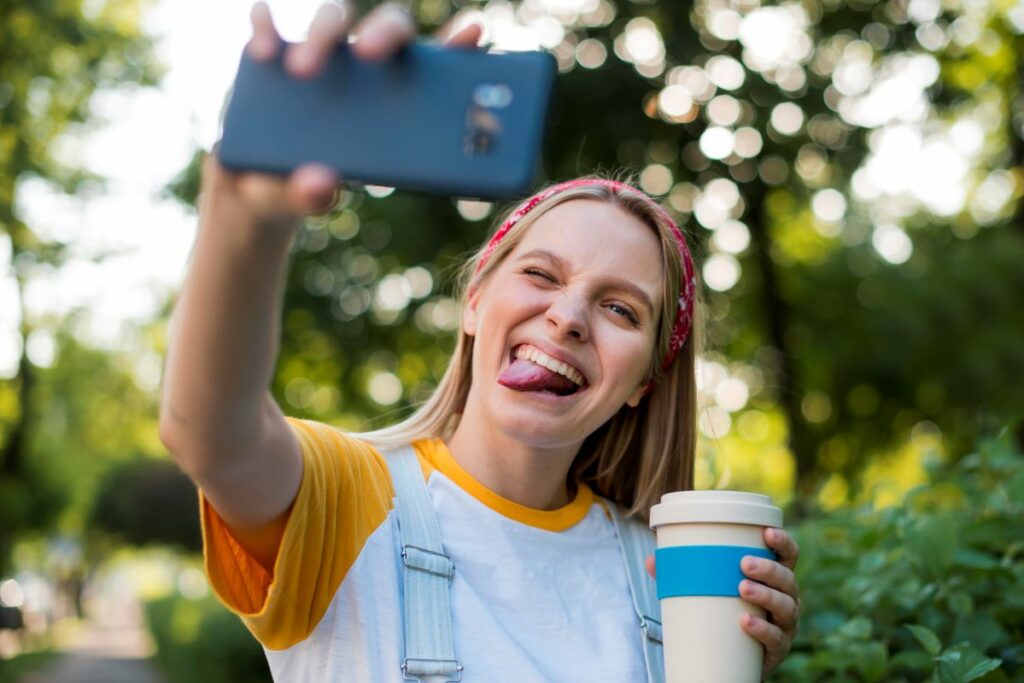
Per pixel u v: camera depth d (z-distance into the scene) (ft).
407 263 35.42
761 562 5.23
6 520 66.54
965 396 39.09
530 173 3.48
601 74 31.78
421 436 6.41
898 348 39.29
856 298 40.91
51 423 81.15
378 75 3.51
